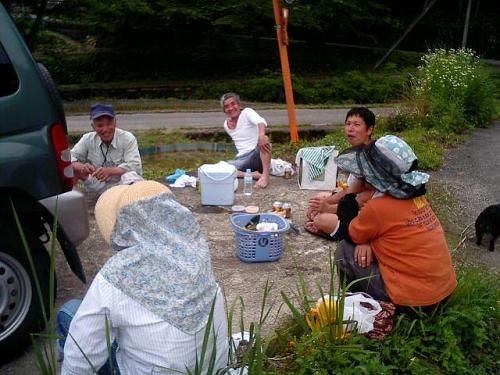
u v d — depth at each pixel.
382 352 2.97
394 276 3.12
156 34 27.47
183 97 22.91
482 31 29.73
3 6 3.00
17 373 2.92
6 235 2.92
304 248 4.49
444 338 3.07
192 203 5.54
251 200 5.65
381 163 3.04
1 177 2.94
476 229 4.89
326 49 29.08
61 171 3.15
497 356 3.24
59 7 21.78
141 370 2.05
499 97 14.45
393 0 31.06
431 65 10.89
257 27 25.88
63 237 3.21
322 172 5.91
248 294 3.71
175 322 2.01
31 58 3.04
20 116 2.98
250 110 6.34
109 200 2.08
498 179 7.09
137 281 2.00
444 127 9.59
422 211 3.11
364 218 3.14
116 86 23.75
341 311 2.85
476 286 3.53
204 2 25.77
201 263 2.11
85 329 2.01
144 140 11.25
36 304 3.03
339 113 16.33
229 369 2.33
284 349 2.96
